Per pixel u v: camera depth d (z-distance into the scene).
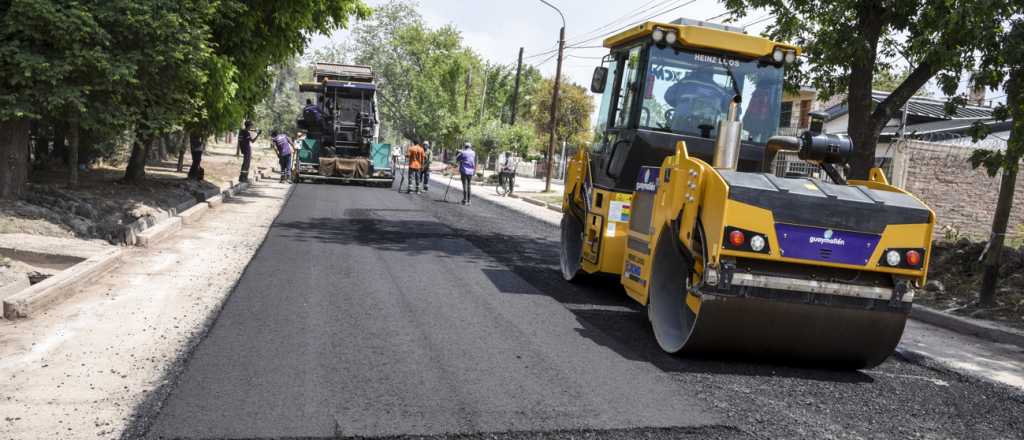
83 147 18.42
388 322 6.43
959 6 8.62
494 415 4.35
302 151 25.75
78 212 10.88
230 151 48.91
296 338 5.76
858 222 5.54
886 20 10.25
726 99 8.17
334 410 4.27
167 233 10.73
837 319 5.63
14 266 7.14
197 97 12.52
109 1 10.00
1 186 10.45
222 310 6.53
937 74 10.12
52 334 5.55
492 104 55.34
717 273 5.47
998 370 6.50
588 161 9.31
